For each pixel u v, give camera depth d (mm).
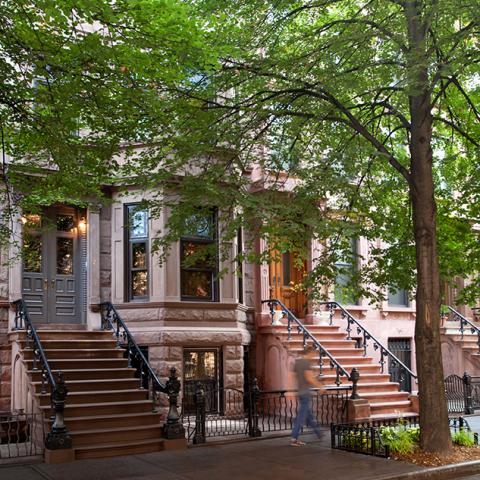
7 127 11367
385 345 20438
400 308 21047
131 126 10852
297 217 11789
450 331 21750
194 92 12055
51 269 15586
